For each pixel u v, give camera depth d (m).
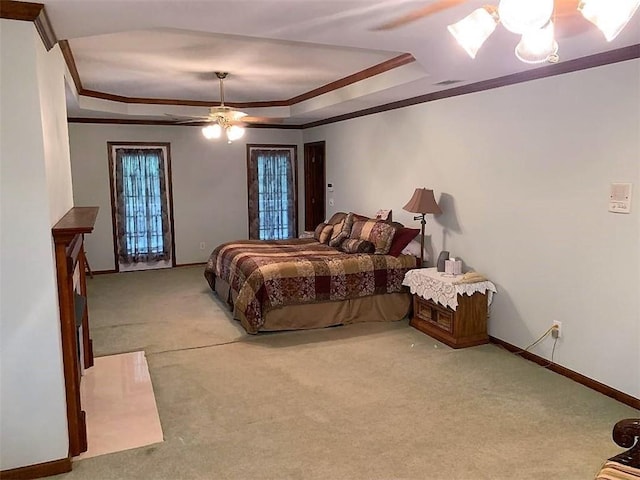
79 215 3.12
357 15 2.49
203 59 4.34
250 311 4.70
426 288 4.69
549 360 3.93
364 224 5.79
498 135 4.30
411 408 3.28
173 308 5.72
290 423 3.10
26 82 2.29
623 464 1.92
